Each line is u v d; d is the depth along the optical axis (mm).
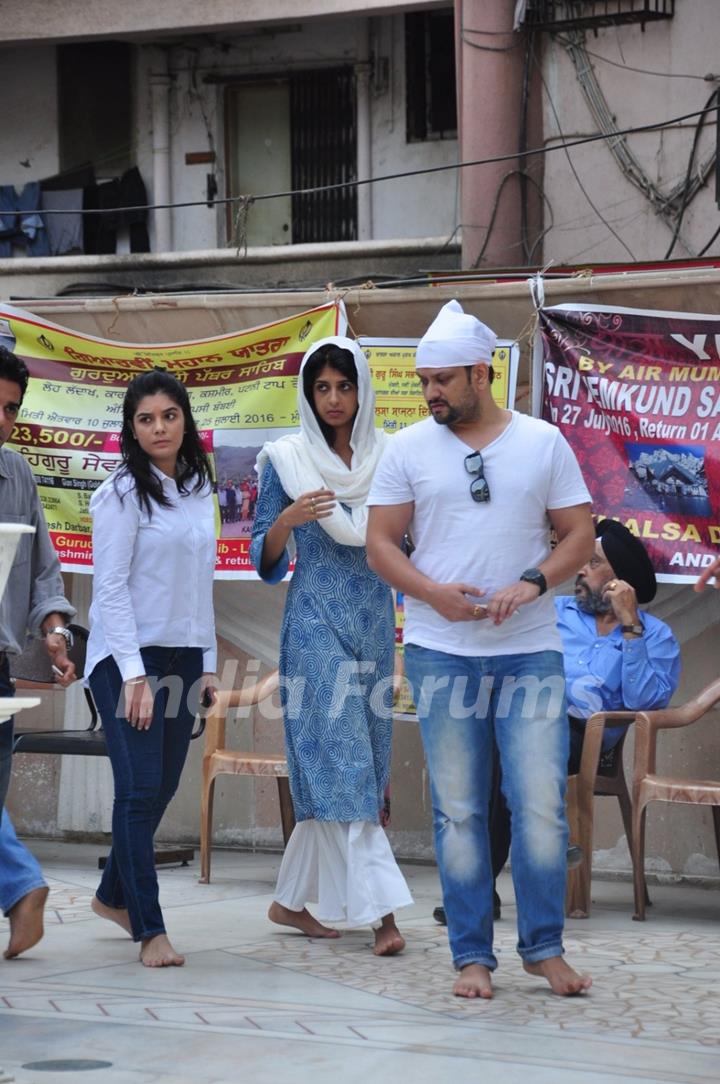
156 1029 4105
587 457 6531
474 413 4555
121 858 4988
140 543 5000
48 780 7801
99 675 5012
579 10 11062
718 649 6621
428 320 6828
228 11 13078
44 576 4918
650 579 6234
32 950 5199
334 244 13258
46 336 7234
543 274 7387
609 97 11172
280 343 6961
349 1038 4016
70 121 14766
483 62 11258
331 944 5328
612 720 5902
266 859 7281
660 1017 4266
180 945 5309
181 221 14703
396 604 6797
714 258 7945
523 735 4508
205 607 5141
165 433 4996
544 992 4578
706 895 6418
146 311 7129
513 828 4562
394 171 13984
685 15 10945
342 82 14242
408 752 7129
